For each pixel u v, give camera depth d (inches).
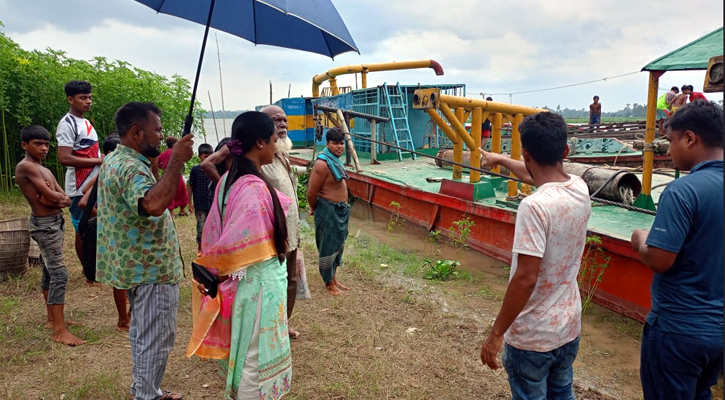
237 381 109.3
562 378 102.1
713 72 190.2
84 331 183.6
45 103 413.1
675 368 90.7
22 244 230.2
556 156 94.7
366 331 190.5
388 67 759.7
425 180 430.6
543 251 89.1
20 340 173.2
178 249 128.1
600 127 625.6
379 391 148.9
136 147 118.1
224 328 110.2
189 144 110.1
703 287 87.5
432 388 151.8
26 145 168.6
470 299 233.6
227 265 104.0
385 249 322.3
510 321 92.0
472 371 162.7
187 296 221.5
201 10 146.6
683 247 88.1
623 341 197.8
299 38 150.8
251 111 109.9
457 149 354.0
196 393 147.0
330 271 226.8
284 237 110.6
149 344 122.0
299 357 169.0
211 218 112.2
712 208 85.8
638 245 97.2
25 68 399.9
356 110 615.8
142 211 109.9
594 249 234.7
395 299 227.3
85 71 451.5
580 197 93.4
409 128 593.3
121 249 117.7
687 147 92.0
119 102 445.1
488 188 334.6
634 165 476.7
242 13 146.1
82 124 208.7
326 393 147.6
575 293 97.9
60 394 142.7
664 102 495.8
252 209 104.2
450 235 324.2
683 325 88.7
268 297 107.9
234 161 110.6
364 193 491.5
